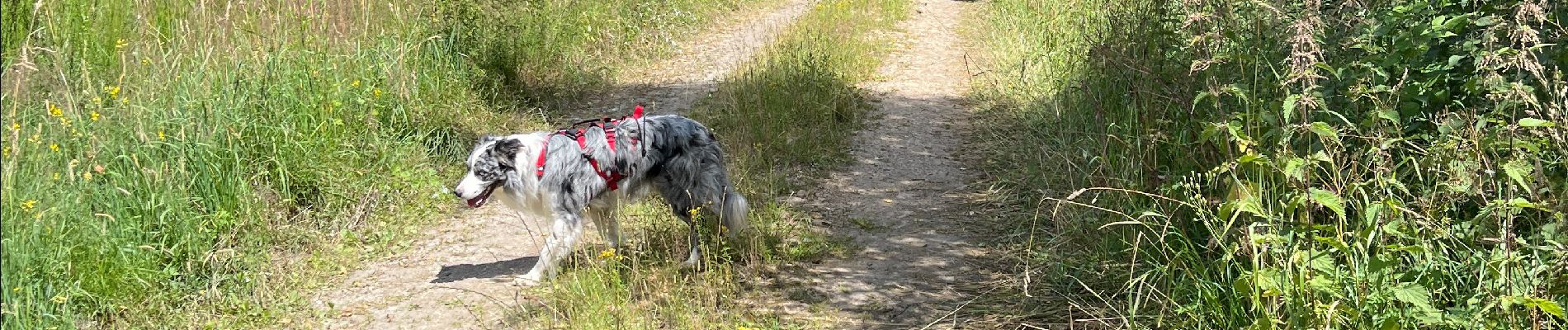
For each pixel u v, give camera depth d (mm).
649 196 6004
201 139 6414
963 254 5902
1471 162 3656
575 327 4789
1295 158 3709
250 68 7531
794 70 10242
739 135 8312
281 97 7270
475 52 9750
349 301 5508
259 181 6645
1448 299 3787
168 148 6336
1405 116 4465
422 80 8531
